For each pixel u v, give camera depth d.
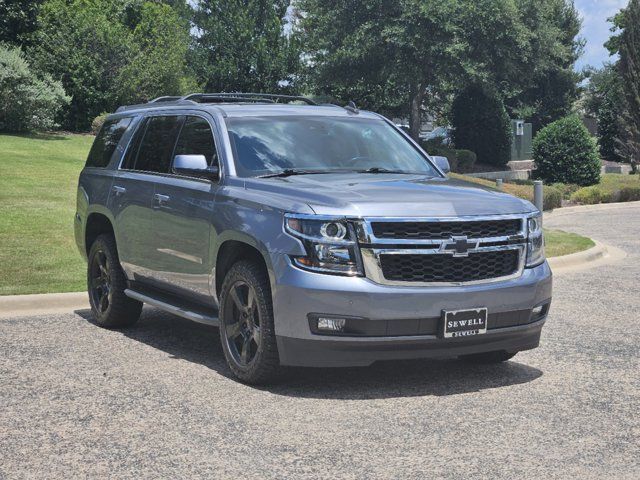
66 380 6.51
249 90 51.69
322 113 7.79
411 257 5.88
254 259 6.39
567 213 27.31
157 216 7.57
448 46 36.47
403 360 7.24
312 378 6.58
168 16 43.03
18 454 4.88
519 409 5.73
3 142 27.31
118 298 8.40
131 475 4.53
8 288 10.13
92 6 39.47
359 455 4.81
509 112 61.78
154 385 6.36
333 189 6.22
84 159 24.92
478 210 6.11
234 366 6.45
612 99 56.31
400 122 56.41
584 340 8.04
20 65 30.19
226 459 4.76
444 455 4.80
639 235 18.84
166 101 8.57
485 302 6.03
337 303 5.75
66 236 13.76
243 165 6.89
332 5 40.50
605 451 4.86
